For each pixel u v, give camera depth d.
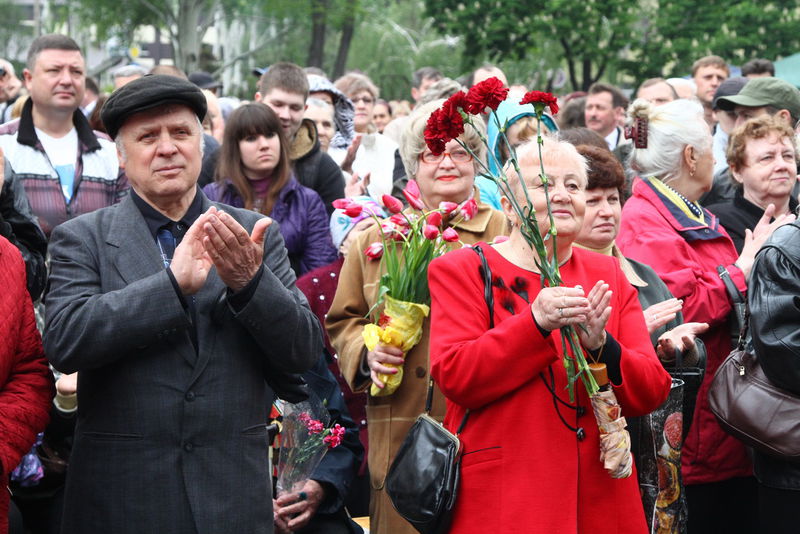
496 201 4.96
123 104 3.15
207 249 3.00
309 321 3.25
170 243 3.26
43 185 5.43
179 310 2.99
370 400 4.02
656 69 27.73
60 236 3.23
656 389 3.19
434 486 3.14
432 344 3.20
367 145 6.89
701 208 4.70
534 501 3.04
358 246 4.20
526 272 3.23
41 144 5.48
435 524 3.15
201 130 3.31
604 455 3.04
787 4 28.66
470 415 3.18
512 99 5.03
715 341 4.42
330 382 4.48
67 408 3.92
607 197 4.06
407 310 3.81
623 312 3.31
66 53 5.49
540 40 29.38
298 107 6.16
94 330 2.98
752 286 3.96
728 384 4.05
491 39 27.41
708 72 9.51
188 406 3.08
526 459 3.07
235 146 5.46
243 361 3.18
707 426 4.39
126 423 3.07
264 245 3.37
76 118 5.60
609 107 8.67
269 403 4.11
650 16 29.09
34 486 4.18
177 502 3.05
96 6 35.75
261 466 3.20
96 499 3.07
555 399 3.10
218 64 39.25
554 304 2.95
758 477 4.07
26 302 3.30
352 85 9.10
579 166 3.27
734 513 4.52
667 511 3.64
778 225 4.46
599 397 3.03
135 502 3.05
